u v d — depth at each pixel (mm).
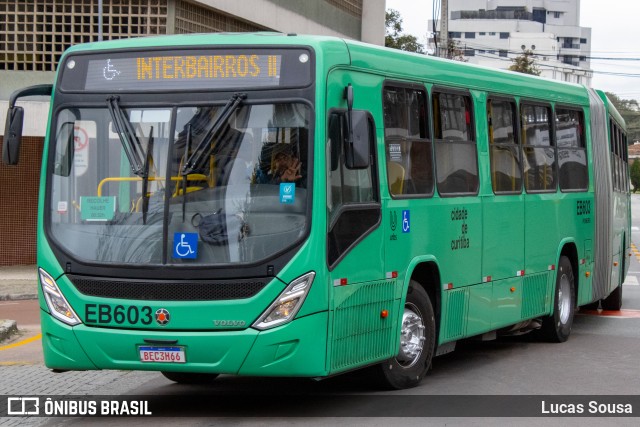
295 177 8047
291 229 7984
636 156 159250
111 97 8438
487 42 157000
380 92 9125
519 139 12133
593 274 14672
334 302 8164
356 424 8117
